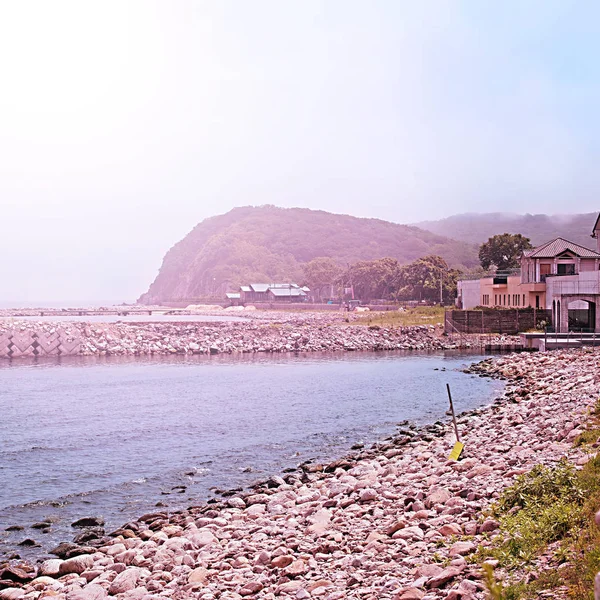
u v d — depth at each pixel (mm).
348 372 60781
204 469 25281
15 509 20484
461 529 13719
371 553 13031
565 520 12094
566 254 82312
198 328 92500
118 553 15594
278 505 18734
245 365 68688
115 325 89562
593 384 34375
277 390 48625
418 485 18906
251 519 17812
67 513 20062
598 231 85125
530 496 14109
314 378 56250
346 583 11727
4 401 43594
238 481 23422
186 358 77750
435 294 165125
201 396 45688
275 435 31828
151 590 12727
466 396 44031
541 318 81438
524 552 11328
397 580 11328
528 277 85000
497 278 94500
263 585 12312
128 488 22781
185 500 21125
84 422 35688
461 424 32062
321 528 15516
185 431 32969
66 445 29828
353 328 95500
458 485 17531
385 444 28281
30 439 31188
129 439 31078
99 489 22688
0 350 76688
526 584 10016
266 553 13734
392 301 180000
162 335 88812
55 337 79688
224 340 88938
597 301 69875
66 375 59562
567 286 74812
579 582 9492
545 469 15156
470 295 105375
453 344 85312
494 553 11500
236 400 43625
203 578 13000
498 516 13961
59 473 24938
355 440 30406
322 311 170750
